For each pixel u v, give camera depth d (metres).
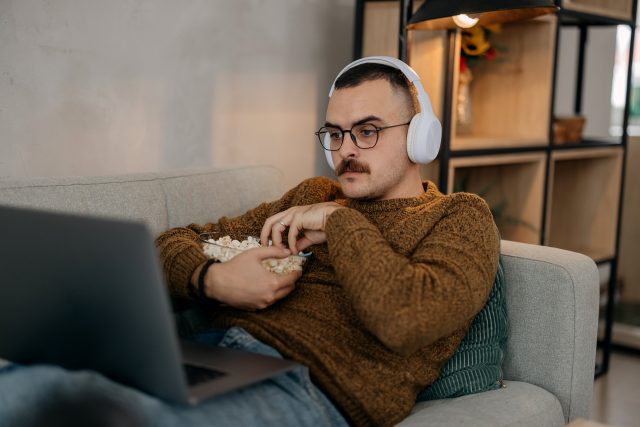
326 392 1.23
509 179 2.59
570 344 1.42
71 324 1.01
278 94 2.41
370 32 2.36
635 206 3.43
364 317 1.18
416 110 1.44
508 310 1.49
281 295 1.31
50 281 0.98
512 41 2.53
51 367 1.03
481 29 2.33
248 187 1.81
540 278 1.45
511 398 1.35
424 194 1.46
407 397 1.27
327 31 2.54
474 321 1.42
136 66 2.01
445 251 1.25
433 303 1.16
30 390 1.01
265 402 1.08
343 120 1.41
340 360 1.24
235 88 2.27
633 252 3.46
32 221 0.96
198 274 1.34
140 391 1.00
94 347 1.01
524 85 2.52
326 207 1.33
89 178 1.50
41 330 1.05
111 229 0.89
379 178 1.41
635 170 3.42
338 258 1.22
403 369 1.27
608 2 2.81
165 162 2.12
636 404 2.52
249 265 1.29
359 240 1.22
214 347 1.19
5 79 1.74
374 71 1.41
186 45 2.12
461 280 1.21
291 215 1.37
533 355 1.46
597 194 2.94
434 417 1.25
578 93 3.12
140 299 0.91
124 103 1.99
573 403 1.43
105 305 0.95
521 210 2.57
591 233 2.96
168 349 0.92
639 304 3.45
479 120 2.63
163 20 2.05
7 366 1.16
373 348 1.28
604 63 3.85
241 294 1.29
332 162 1.58
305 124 2.52
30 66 1.78
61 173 1.88
